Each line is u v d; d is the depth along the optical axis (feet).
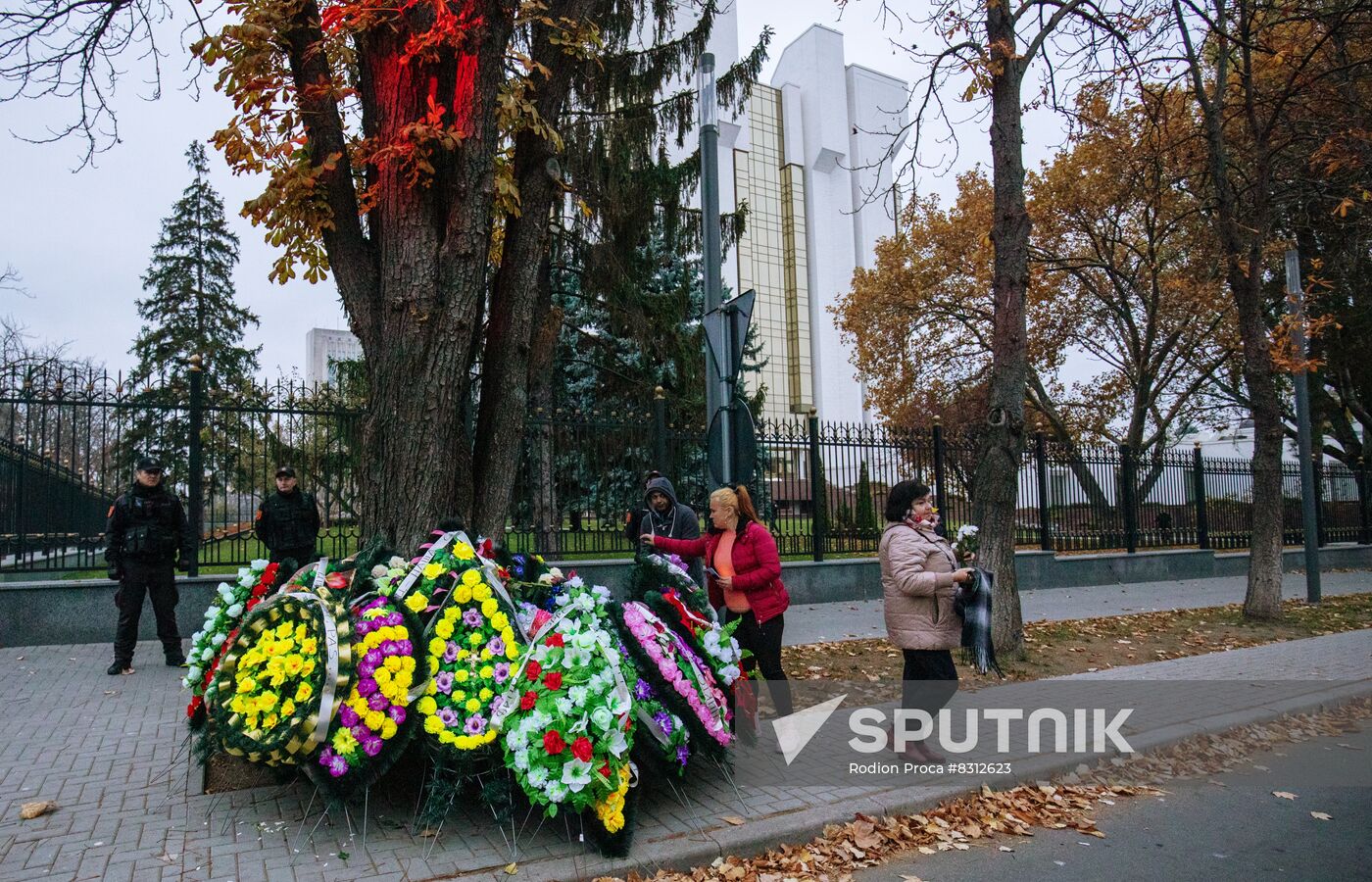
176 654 23.71
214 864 11.52
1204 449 118.01
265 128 18.89
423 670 12.80
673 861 12.02
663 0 49.32
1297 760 18.16
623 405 37.55
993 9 27.53
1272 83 45.01
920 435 42.60
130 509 23.00
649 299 57.11
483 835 12.64
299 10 18.37
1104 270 69.51
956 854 13.10
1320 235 59.88
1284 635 33.24
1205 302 63.10
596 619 13.15
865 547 41.09
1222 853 13.12
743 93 51.67
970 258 73.56
